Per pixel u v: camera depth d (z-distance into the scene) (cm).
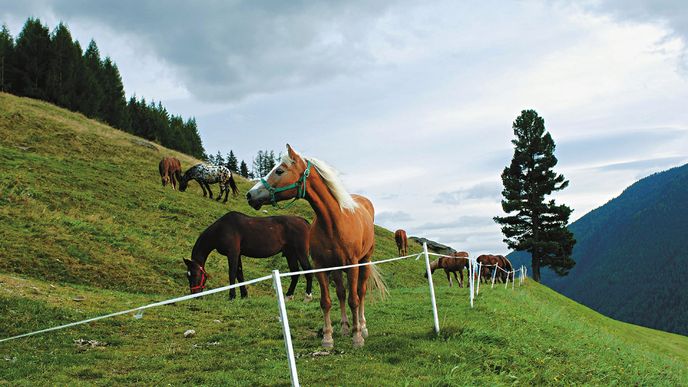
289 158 793
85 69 6856
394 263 3198
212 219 2922
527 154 5600
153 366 765
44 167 2858
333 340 882
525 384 723
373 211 1030
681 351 2545
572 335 1191
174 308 1280
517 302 1611
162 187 3316
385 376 682
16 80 6266
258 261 2370
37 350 841
